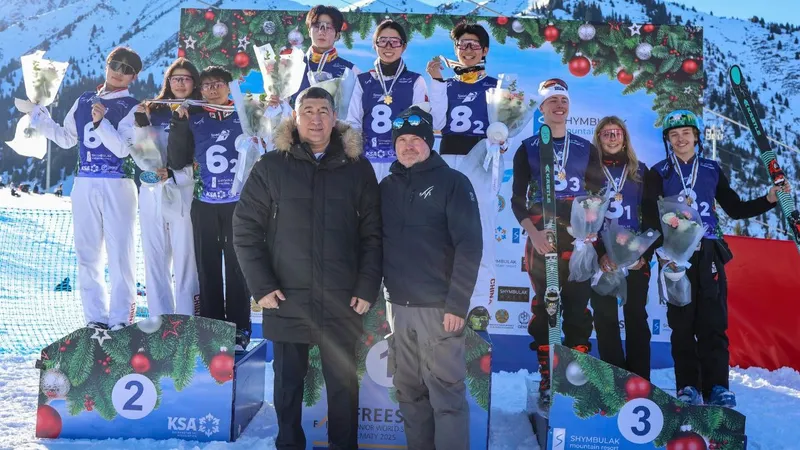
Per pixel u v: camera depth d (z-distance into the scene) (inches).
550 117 142.7
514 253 195.0
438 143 189.3
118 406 118.9
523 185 138.9
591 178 141.9
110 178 150.2
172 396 119.1
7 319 237.6
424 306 104.0
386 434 118.9
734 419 108.0
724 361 133.8
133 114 152.1
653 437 109.1
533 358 194.7
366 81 158.7
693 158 142.3
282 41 195.6
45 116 151.9
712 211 139.3
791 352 185.6
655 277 194.5
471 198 105.1
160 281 150.2
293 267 108.2
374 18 195.9
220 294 149.4
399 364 108.0
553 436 110.3
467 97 152.4
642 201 142.4
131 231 153.3
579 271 127.7
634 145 195.8
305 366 112.3
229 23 195.8
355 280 110.7
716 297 135.1
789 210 129.9
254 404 136.0
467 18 195.9
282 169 110.0
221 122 148.3
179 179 148.5
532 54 195.8
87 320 150.6
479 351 114.0
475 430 113.7
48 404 118.6
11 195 1337.4
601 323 134.0
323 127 110.8
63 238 491.8
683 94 194.7
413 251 105.3
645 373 135.0
